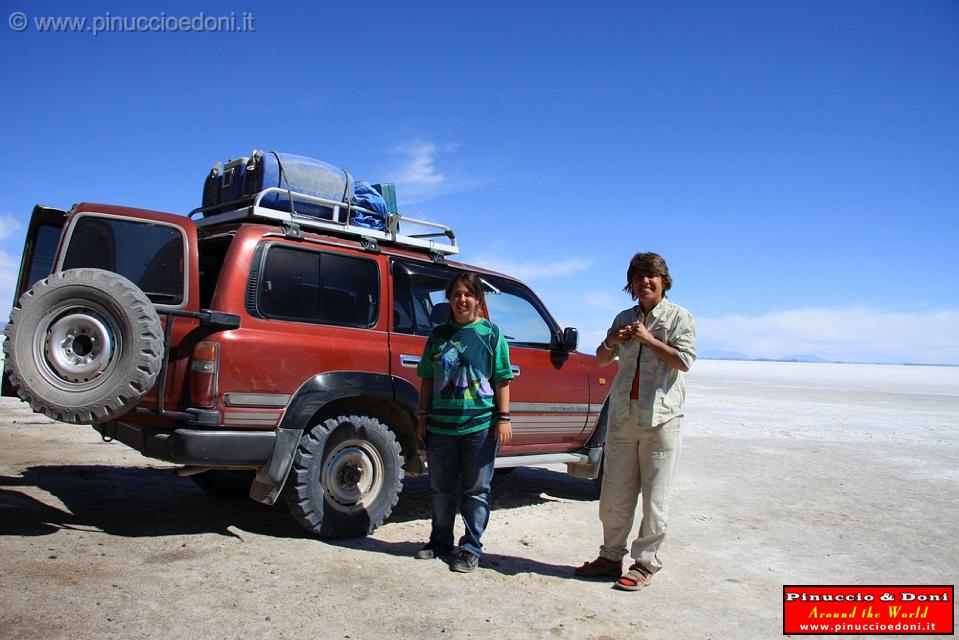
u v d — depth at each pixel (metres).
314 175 5.18
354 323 4.81
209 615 3.15
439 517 4.27
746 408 19.62
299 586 3.60
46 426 9.77
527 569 4.25
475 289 4.15
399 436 5.11
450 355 4.13
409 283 5.34
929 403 24.38
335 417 4.55
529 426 5.92
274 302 4.43
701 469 8.70
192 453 3.92
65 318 3.76
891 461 10.03
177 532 4.53
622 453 4.02
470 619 3.32
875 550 5.18
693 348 3.82
